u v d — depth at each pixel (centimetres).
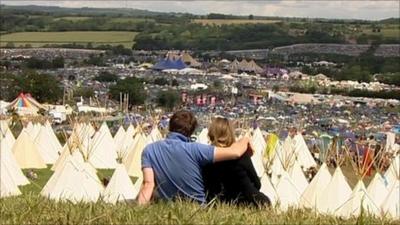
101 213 661
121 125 3947
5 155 2384
